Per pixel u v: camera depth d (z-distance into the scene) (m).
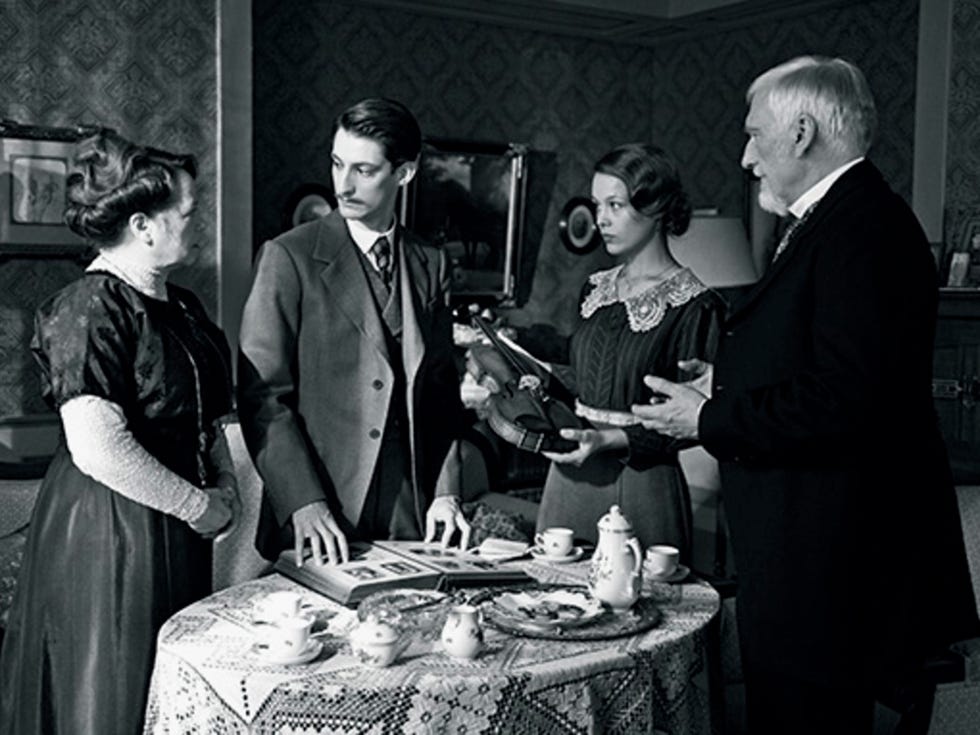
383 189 2.74
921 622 2.43
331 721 2.05
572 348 3.34
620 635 2.32
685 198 3.11
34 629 2.55
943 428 4.89
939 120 5.23
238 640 2.30
